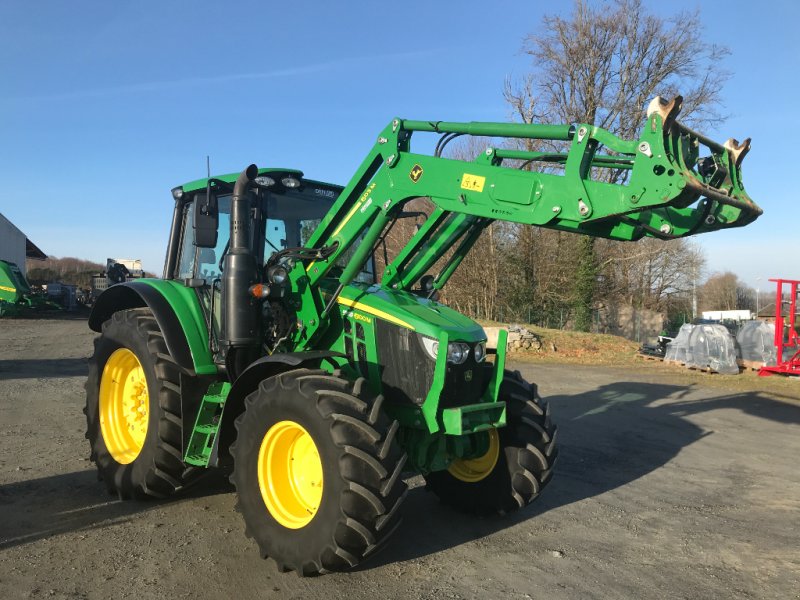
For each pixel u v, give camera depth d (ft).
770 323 48.75
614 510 16.31
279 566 11.87
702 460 21.94
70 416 25.89
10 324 80.94
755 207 11.20
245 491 12.54
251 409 12.64
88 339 61.21
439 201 13.01
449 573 12.12
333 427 11.10
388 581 11.69
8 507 15.17
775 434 26.45
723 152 11.53
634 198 10.55
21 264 140.15
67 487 16.87
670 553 13.47
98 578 11.53
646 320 118.73
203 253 16.89
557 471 20.29
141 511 15.15
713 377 44.47
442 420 12.57
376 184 13.88
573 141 11.45
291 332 14.52
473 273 93.71
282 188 16.38
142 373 16.57
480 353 13.52
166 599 10.80
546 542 13.92
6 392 31.24
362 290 14.40
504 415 13.58
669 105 10.16
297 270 14.38
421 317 13.09
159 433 14.75
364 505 10.80
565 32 87.86
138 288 16.08
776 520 15.76
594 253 88.69
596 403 33.65
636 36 87.56
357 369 13.79
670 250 141.90
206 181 16.43
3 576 11.50
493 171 12.33
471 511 15.31
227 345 14.12
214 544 13.24
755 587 11.89
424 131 13.51
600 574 12.29
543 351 58.75
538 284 93.66
